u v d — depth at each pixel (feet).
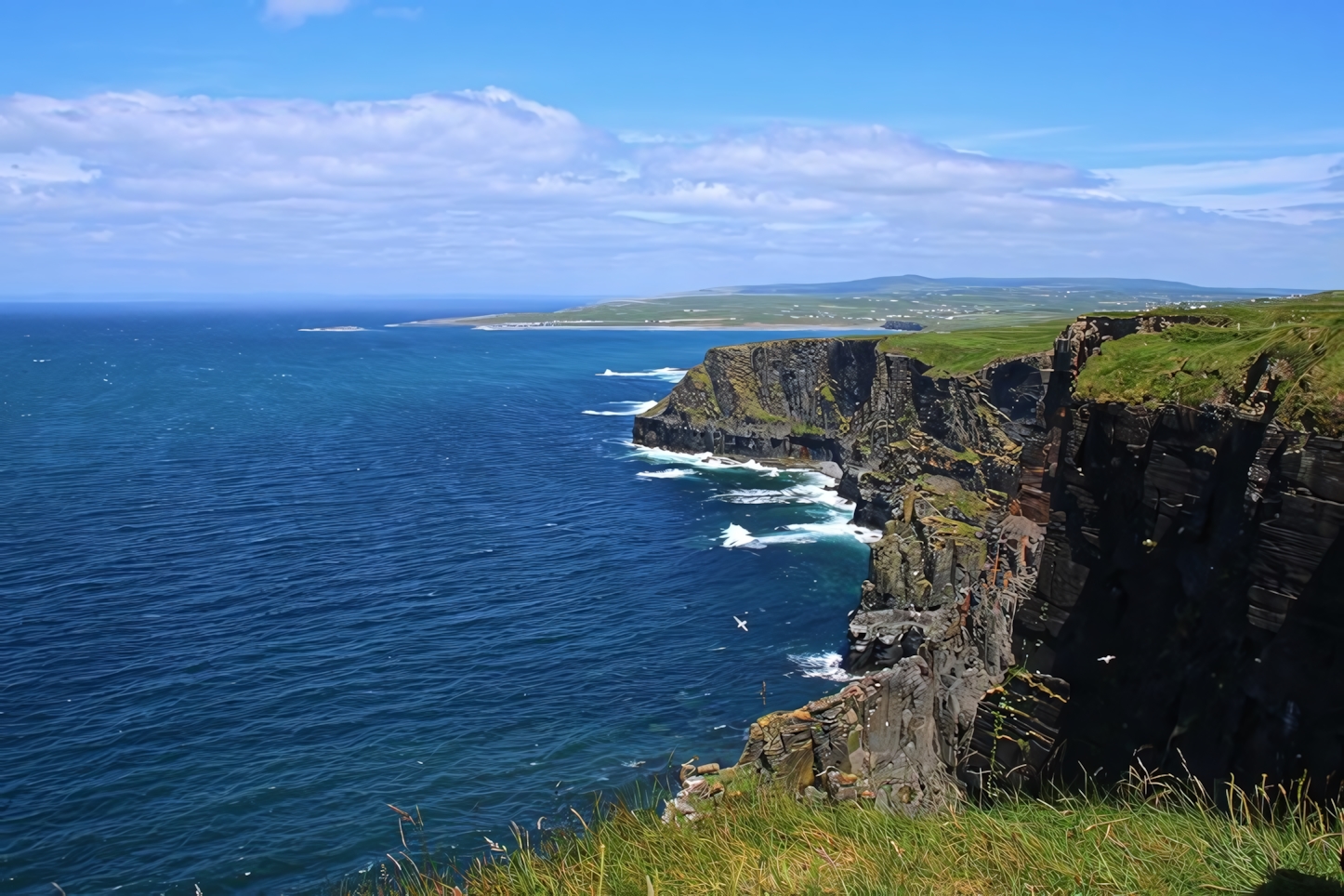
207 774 169.17
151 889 139.33
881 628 215.72
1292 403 64.03
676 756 177.47
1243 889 38.91
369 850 147.74
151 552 296.71
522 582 277.64
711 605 260.01
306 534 324.19
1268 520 64.03
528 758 175.94
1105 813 49.08
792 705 199.52
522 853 49.29
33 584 264.11
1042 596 89.15
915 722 136.98
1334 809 47.29
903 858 45.06
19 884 140.15
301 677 209.46
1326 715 60.95
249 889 139.23
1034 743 87.45
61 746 177.68
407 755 176.76
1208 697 70.90
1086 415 84.84
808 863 45.44
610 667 217.15
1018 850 44.24
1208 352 77.61
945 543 230.07
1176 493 75.10
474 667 215.92
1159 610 77.92
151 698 197.47
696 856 47.55
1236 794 64.54
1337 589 60.39
